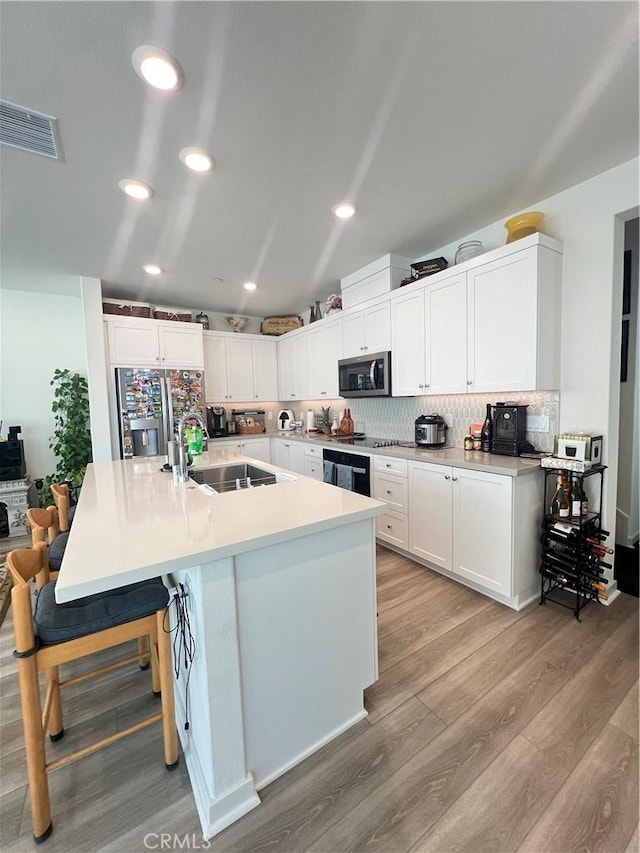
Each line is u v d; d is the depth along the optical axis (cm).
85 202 228
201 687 114
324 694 140
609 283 220
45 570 157
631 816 113
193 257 320
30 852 108
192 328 438
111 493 185
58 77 139
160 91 147
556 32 129
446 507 256
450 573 266
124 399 388
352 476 345
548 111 166
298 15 120
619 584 250
